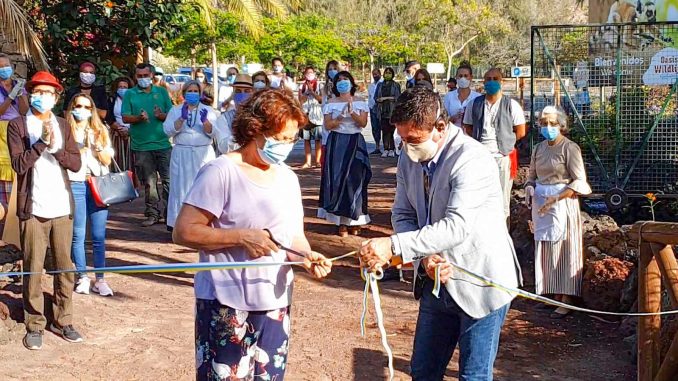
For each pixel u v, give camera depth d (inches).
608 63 405.7
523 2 1945.1
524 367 248.2
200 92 375.9
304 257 157.6
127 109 447.8
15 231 266.1
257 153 158.6
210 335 156.7
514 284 171.0
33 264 253.1
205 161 374.9
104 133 296.7
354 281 346.9
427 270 163.9
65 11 523.2
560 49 410.9
